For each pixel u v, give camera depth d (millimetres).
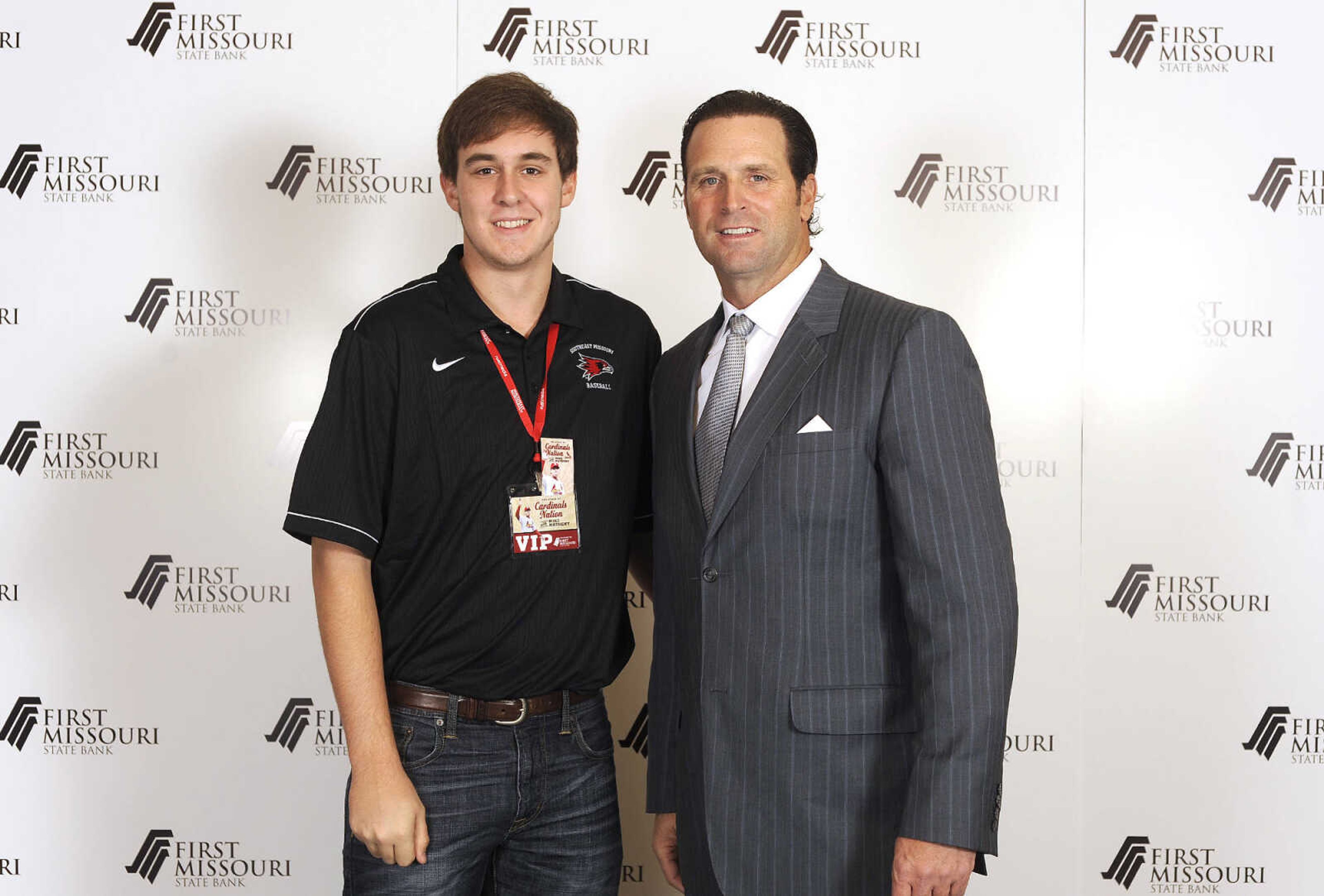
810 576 1458
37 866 2314
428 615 1659
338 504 1585
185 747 2322
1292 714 2328
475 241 1680
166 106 2320
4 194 2318
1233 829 2324
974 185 2340
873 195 2342
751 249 1562
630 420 1813
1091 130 2338
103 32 2320
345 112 2322
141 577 2324
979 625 1343
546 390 1719
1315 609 2332
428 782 1622
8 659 2316
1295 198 2336
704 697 1507
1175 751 2330
